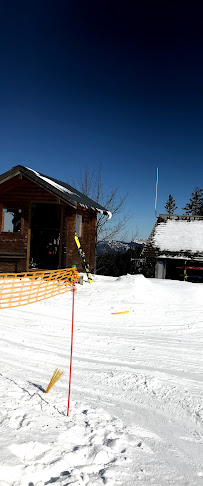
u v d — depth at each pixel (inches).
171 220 998.4
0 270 643.5
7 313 427.8
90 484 128.7
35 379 237.6
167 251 899.4
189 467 152.0
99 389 231.8
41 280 530.9
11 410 176.7
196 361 301.9
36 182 608.4
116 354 309.6
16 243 638.5
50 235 719.7
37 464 134.0
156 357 306.8
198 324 434.6
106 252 1355.8
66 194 596.7
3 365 263.4
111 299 521.3
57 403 195.5
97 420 179.6
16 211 643.5
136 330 393.4
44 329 374.0
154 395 227.6
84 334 365.4
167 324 426.6
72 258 647.1
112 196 1311.5
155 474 143.0
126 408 206.5
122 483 133.6
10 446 141.8
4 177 613.3
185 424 192.2
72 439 156.2
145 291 569.3
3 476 124.2
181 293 584.7
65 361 284.0
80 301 502.3
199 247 891.4
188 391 236.4
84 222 732.0
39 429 159.9
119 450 156.0
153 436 175.8
